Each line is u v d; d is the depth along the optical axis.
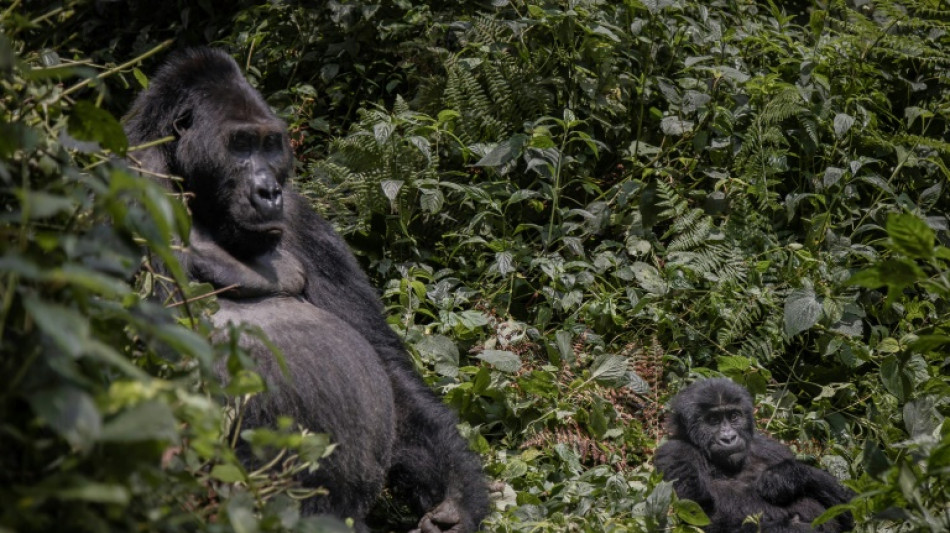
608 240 10.07
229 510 3.35
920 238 4.18
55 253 3.41
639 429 8.48
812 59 10.83
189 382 3.96
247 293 6.82
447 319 8.80
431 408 7.15
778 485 8.03
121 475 3.02
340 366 6.61
